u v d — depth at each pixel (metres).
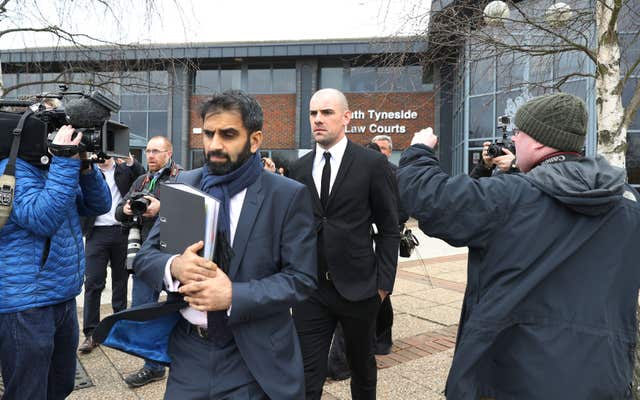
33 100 2.11
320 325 2.33
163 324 1.62
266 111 18.78
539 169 1.37
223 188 1.54
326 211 2.38
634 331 1.31
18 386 1.90
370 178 2.39
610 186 1.24
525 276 1.30
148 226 2.51
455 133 16.16
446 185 1.37
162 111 18.77
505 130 2.19
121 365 3.39
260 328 1.51
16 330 1.85
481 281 1.38
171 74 5.80
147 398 2.87
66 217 2.04
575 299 1.28
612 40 2.68
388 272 2.42
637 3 3.54
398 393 3.00
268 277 1.51
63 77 5.48
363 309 2.37
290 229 1.56
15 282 1.84
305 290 1.54
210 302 1.37
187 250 1.38
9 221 1.85
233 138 1.49
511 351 1.30
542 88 4.26
